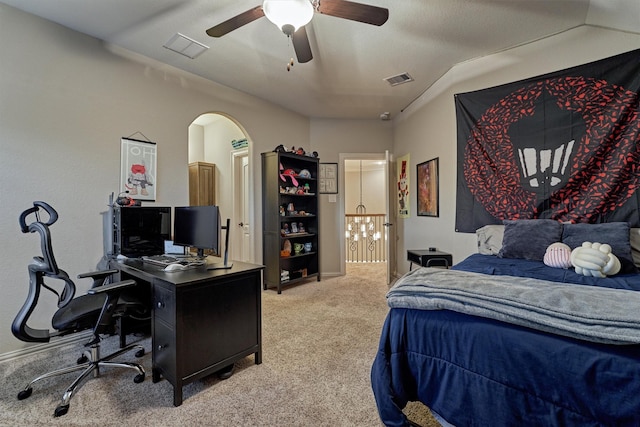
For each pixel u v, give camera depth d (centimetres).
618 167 212
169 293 171
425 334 117
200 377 176
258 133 409
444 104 339
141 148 290
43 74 233
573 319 88
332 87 372
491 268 192
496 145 276
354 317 300
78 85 251
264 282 411
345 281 459
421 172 399
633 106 207
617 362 80
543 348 91
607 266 166
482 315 104
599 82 221
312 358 216
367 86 369
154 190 299
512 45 271
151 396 173
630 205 207
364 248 690
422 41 266
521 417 93
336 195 501
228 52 286
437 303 114
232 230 486
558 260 191
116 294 180
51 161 237
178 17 234
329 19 233
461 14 228
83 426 149
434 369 113
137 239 260
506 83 278
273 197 402
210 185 511
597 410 81
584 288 112
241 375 195
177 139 318
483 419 100
